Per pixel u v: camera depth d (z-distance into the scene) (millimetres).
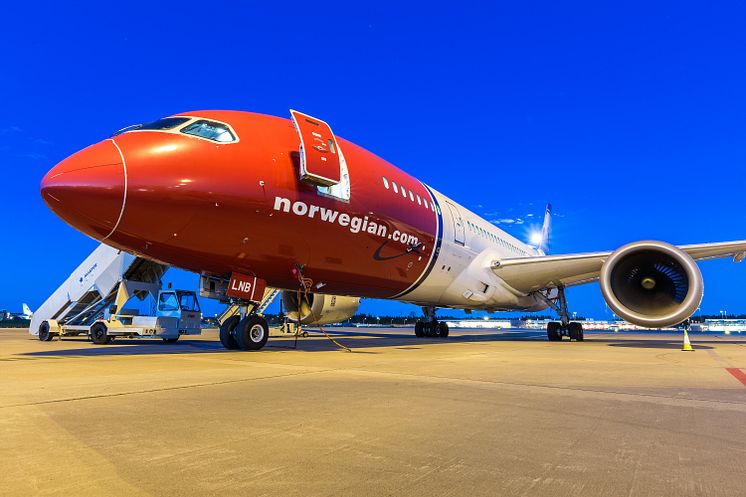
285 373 6012
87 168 7754
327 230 10039
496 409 3850
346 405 3951
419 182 13625
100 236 8258
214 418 3438
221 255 9188
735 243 12320
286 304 17656
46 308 17641
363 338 18734
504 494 2078
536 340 18141
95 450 2627
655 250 11727
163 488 2086
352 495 2041
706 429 3240
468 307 16875
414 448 2746
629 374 6281
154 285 15273
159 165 8172
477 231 15523
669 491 2131
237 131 9227
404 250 12023
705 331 62906
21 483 2119
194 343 14367
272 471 2330
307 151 9352
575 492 2109
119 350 10297
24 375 5664
